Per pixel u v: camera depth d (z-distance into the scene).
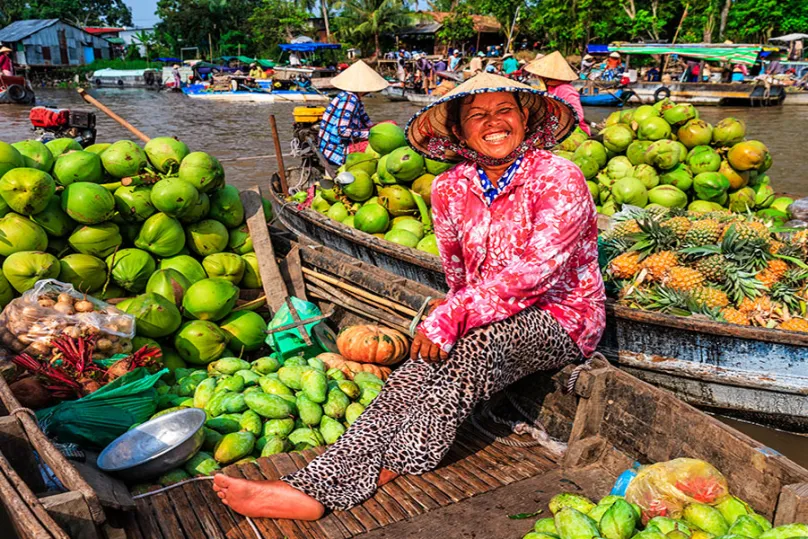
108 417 3.31
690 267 4.53
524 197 2.92
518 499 2.79
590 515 2.49
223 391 3.59
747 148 5.79
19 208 4.24
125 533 2.35
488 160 2.96
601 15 42.12
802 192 9.67
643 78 35.75
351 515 2.70
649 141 5.99
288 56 54.06
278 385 3.63
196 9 59.28
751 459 2.41
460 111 3.02
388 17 48.66
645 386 2.85
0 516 3.07
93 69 55.06
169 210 4.57
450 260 3.34
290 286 5.33
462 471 3.01
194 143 16.08
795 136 16.12
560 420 3.23
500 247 3.03
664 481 2.43
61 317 3.69
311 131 8.07
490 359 2.82
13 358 3.55
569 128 3.12
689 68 31.34
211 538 2.59
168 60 53.41
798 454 3.91
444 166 5.80
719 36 41.31
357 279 5.03
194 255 5.02
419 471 2.90
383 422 2.96
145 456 2.93
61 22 57.06
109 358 3.73
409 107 27.83
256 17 56.81
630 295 4.41
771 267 4.39
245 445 3.20
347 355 4.34
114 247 4.57
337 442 2.89
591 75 31.47
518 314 2.90
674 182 5.93
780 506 2.23
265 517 2.66
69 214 4.39
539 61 7.41
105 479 2.77
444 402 2.82
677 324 3.87
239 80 35.38
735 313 4.17
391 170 5.82
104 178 4.75
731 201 6.06
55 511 2.10
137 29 69.00
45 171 4.61
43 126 7.88
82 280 4.42
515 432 3.34
